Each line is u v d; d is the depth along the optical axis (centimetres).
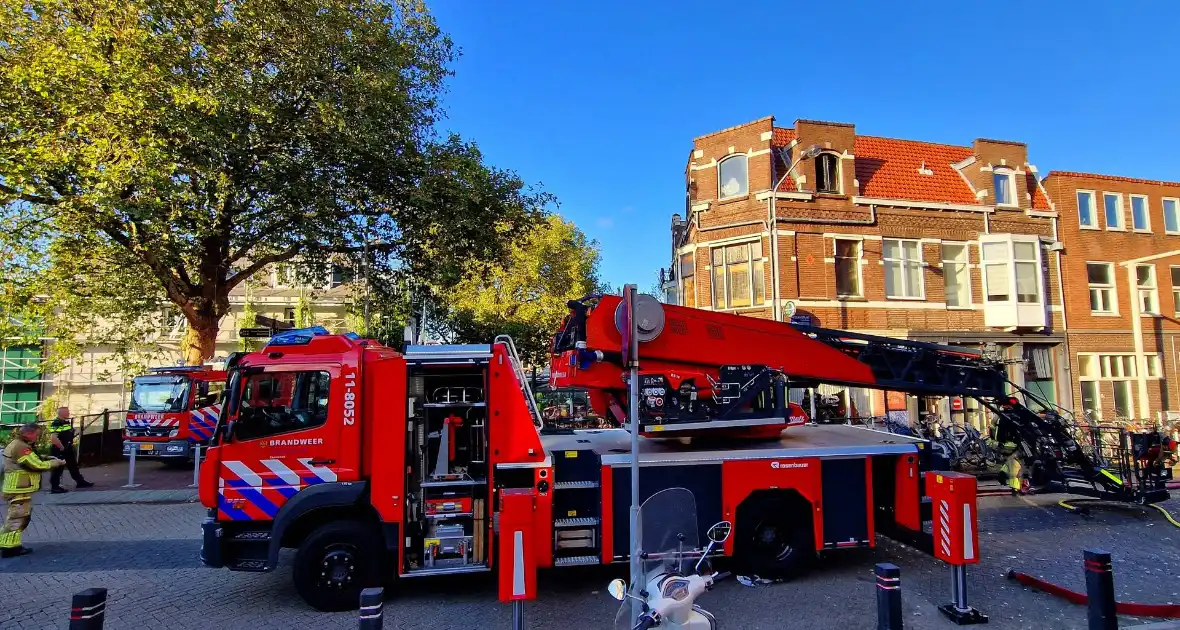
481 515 591
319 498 574
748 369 711
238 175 1240
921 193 1936
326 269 1634
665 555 449
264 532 589
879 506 729
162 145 1077
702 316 744
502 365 601
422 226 1504
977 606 585
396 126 1443
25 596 641
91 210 1164
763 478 647
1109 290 2077
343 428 594
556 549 611
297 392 602
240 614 582
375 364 596
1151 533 859
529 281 2734
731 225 1806
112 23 1095
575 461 638
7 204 1177
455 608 589
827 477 670
